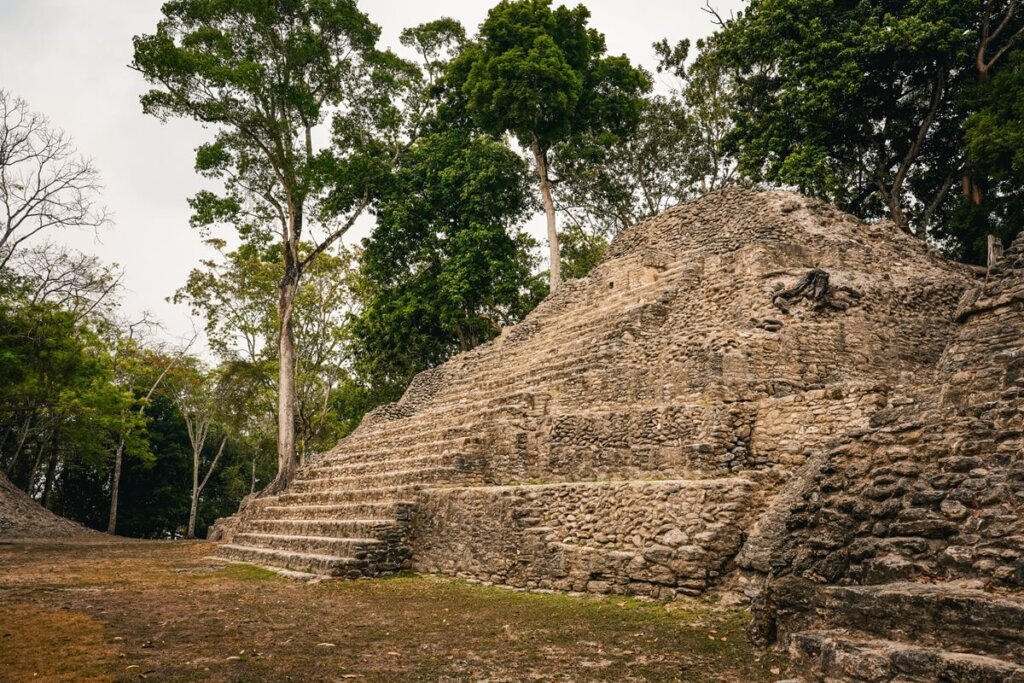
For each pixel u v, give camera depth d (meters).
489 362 24.34
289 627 9.02
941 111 27.20
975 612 5.02
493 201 31.45
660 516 10.34
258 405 42.22
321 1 27.58
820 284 14.80
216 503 53.16
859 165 28.22
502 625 8.88
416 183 32.62
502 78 29.00
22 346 29.56
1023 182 23.19
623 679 6.29
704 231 22.89
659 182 39.06
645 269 21.36
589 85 31.45
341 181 29.44
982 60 24.89
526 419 15.77
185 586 13.16
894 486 6.93
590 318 21.34
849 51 24.52
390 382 39.91
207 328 39.19
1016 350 7.36
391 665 6.98
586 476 14.13
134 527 47.31
